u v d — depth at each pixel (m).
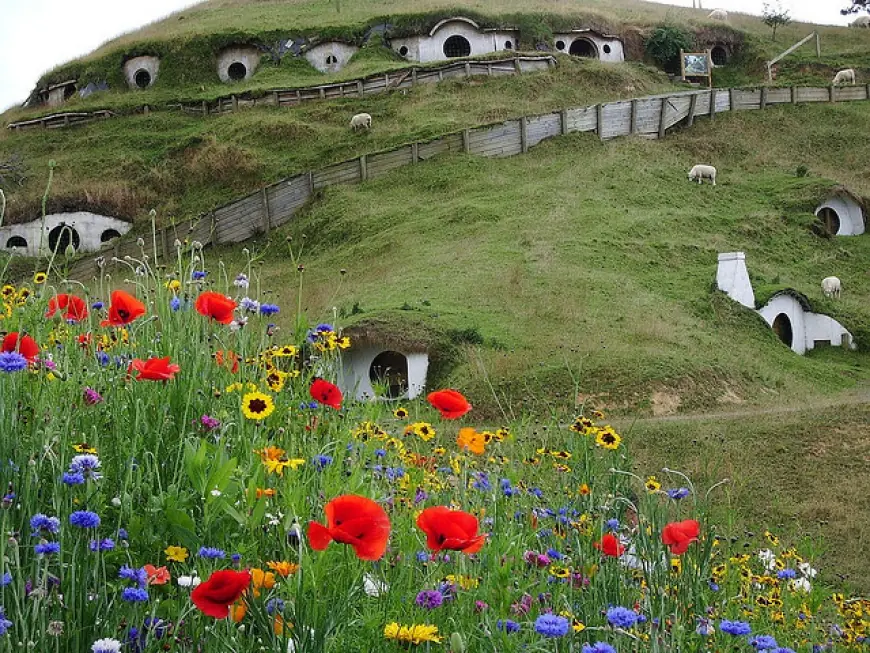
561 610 4.08
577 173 36.28
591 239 29.95
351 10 54.62
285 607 3.34
